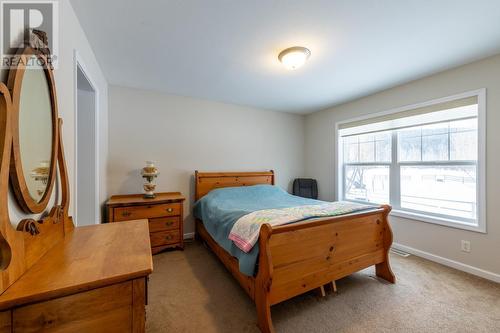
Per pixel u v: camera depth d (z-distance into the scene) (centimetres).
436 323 152
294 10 150
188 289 196
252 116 393
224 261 213
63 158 118
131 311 78
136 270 79
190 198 337
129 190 297
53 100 105
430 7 147
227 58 218
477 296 182
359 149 351
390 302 176
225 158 366
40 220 90
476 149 228
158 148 315
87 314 71
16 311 63
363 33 176
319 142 418
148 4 144
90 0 140
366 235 200
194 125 341
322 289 177
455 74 235
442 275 218
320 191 415
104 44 192
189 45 194
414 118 275
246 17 157
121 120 292
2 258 64
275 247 149
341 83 280
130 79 270
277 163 421
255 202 281
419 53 207
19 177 74
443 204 253
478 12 151
